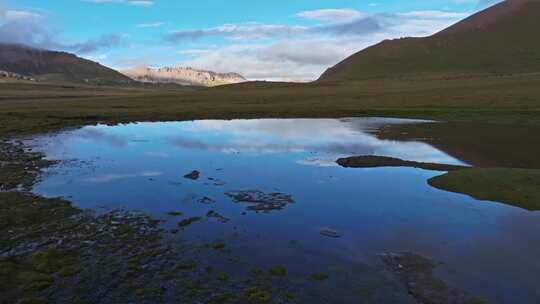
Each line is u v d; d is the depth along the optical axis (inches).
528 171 1212.5
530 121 2522.1
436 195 1087.0
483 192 1083.9
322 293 585.6
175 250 732.0
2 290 587.8
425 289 593.6
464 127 2471.7
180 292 588.4
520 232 813.2
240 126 2807.6
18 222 858.8
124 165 1473.9
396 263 681.0
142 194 1091.9
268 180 1253.1
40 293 582.2
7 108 3892.7
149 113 3555.6
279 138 2191.2
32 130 2508.6
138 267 663.8
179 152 1759.4
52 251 710.5
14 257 695.1
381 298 572.7
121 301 565.0
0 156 1633.9
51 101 5014.8
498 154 1648.6
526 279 622.5
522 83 4704.7
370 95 4704.7
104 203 1007.6
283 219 899.4
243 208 977.5
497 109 3006.9
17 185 1171.9
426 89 5000.0
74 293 583.5
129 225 855.1
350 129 2551.7
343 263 682.2
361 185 1195.9
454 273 643.5
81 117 3260.3
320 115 3427.7
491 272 645.9
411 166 1454.2
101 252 719.1
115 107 4094.5
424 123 2746.1
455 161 1542.8
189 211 954.1
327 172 1365.7
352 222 880.3
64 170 1381.6
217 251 729.0
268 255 713.0
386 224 866.1
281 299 569.6
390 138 2139.5
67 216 903.1
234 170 1393.9
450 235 802.8
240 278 630.5
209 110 3791.8
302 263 682.2
